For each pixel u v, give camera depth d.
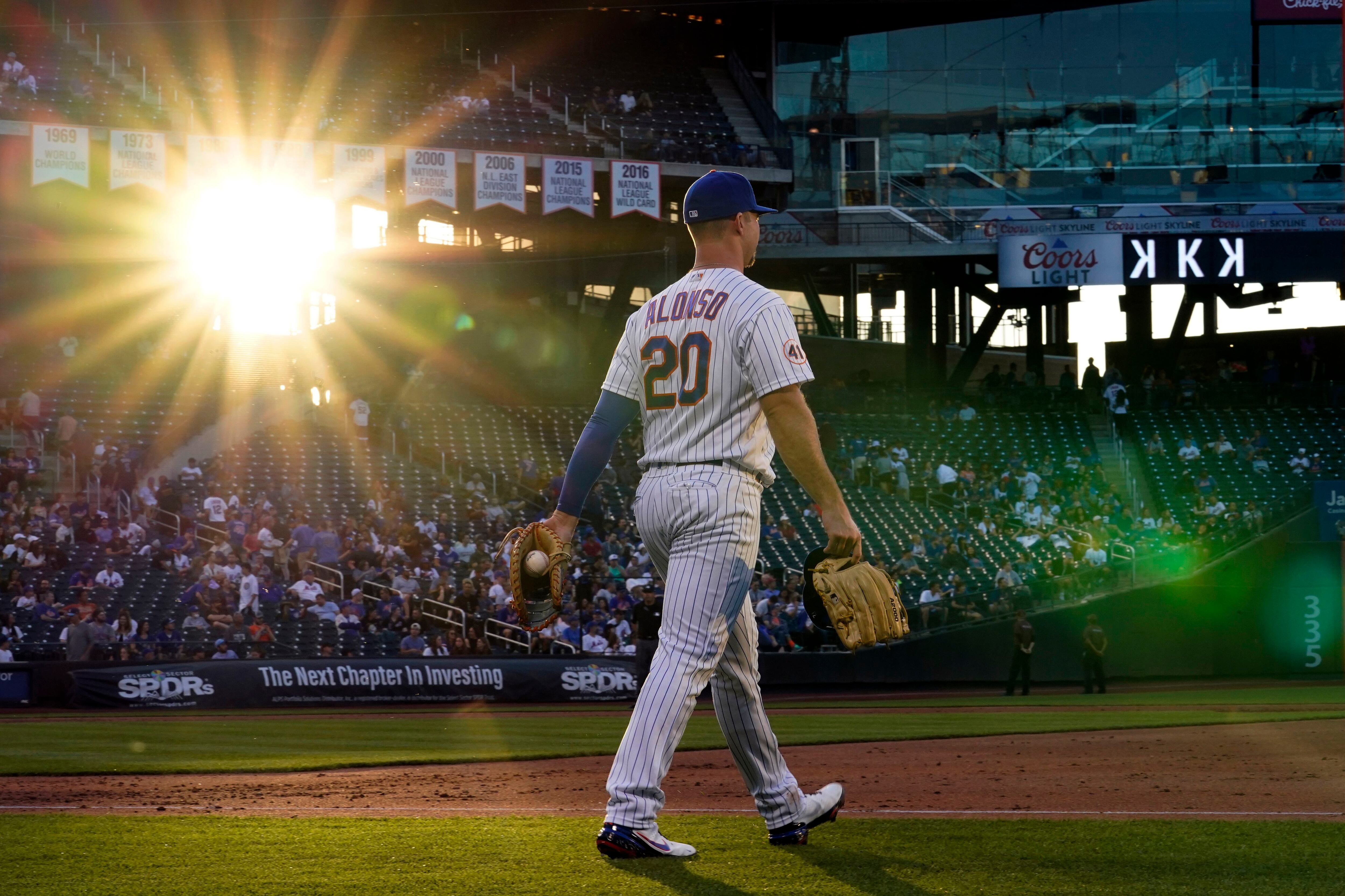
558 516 6.43
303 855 6.02
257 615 32.44
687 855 5.88
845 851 6.14
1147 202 52.41
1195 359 57.88
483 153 43.25
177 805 9.30
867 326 57.28
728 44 55.22
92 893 5.10
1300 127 52.59
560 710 28.48
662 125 50.72
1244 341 56.53
